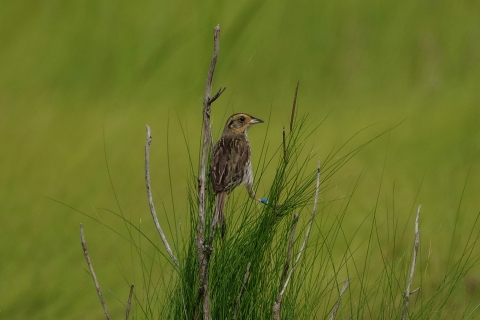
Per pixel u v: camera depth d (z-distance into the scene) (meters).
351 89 25.05
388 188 15.88
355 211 14.46
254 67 25.34
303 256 5.63
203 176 5.16
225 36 26.02
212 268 5.60
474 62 25.23
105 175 17.33
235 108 24.41
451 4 26.19
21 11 27.69
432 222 14.17
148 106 24.66
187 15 26.52
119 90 25.73
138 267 13.19
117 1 27.22
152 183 16.92
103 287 12.70
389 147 19.17
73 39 27.02
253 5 26.23
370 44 25.81
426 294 10.03
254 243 5.60
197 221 5.64
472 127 20.52
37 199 16.06
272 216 5.59
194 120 23.19
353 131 20.95
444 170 17.30
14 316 12.20
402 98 24.58
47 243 14.12
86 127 21.72
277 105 24.58
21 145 19.28
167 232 14.48
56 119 22.61
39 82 25.97
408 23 26.11
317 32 25.89
